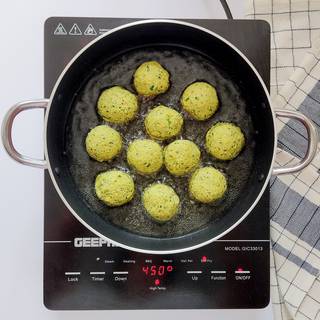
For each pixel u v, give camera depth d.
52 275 0.41
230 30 0.40
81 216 0.38
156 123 0.38
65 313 0.43
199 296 0.41
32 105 0.35
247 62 0.36
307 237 0.42
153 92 0.39
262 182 0.37
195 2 0.43
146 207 0.38
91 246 0.41
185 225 0.39
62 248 0.41
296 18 0.43
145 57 0.40
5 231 0.43
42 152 0.43
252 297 0.41
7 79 0.43
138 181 0.40
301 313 0.42
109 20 0.40
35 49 0.43
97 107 0.39
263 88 0.36
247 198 0.38
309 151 0.35
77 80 0.39
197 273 0.41
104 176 0.38
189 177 0.39
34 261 0.43
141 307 0.41
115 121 0.39
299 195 0.42
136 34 0.38
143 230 0.39
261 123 0.38
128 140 0.40
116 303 0.41
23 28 0.43
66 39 0.40
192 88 0.38
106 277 0.41
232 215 0.39
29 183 0.43
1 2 0.43
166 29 0.37
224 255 0.41
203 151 0.40
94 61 0.39
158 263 0.41
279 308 0.42
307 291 0.42
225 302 0.41
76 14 0.43
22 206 0.43
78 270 0.41
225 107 0.40
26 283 0.43
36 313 0.43
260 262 0.41
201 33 0.37
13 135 0.43
